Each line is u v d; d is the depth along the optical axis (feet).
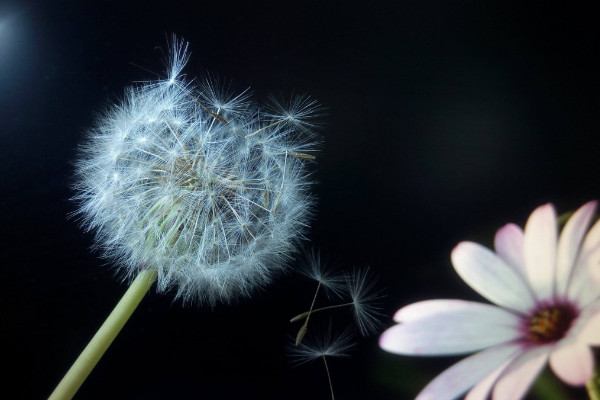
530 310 0.87
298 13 1.06
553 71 1.03
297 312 1.00
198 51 1.05
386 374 0.96
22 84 1.05
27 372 1.00
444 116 1.03
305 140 1.01
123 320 0.97
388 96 1.04
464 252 0.90
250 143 0.99
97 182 0.99
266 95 1.04
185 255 0.97
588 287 0.86
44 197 1.03
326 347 0.98
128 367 1.00
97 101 1.05
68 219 1.03
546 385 0.89
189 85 1.04
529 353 0.85
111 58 1.05
